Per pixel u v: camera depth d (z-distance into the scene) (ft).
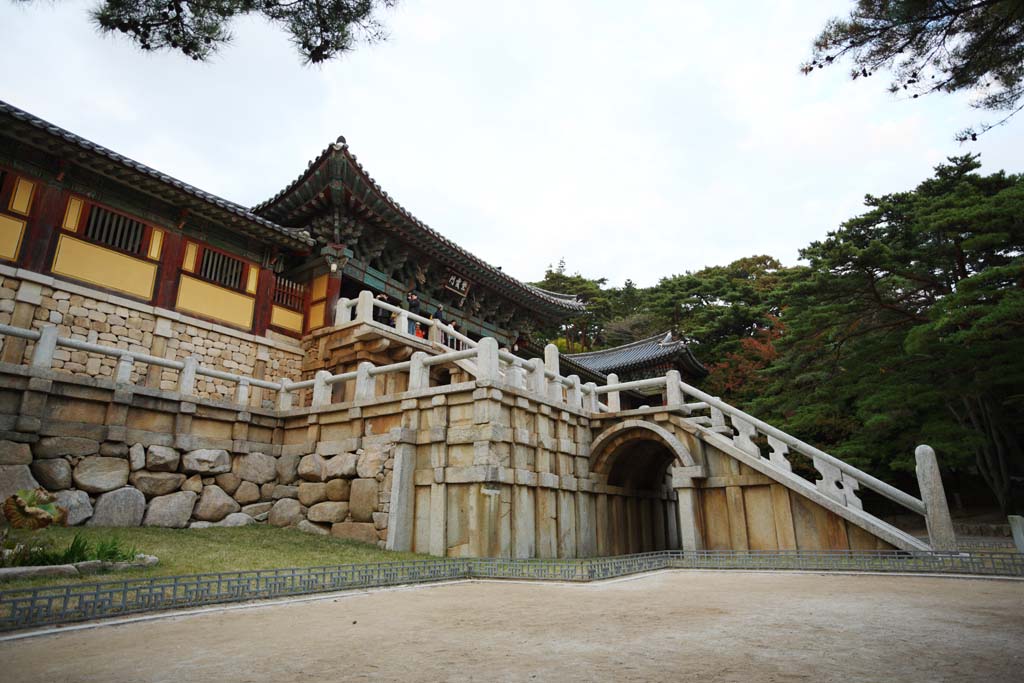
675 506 63.57
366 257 74.59
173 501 42.29
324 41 24.23
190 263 59.57
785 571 34.53
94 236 52.60
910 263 79.00
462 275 86.17
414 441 43.55
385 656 14.46
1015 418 84.33
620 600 23.76
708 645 15.24
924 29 22.77
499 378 42.80
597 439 50.31
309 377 67.05
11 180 48.14
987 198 68.64
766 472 42.80
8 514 31.76
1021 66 23.08
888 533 36.96
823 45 24.18
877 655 13.85
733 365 142.41
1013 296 55.88
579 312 107.76
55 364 48.34
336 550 38.29
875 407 73.26
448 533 40.65
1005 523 80.02
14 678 12.69
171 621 19.38
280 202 68.90
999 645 14.67
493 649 15.12
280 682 12.25
